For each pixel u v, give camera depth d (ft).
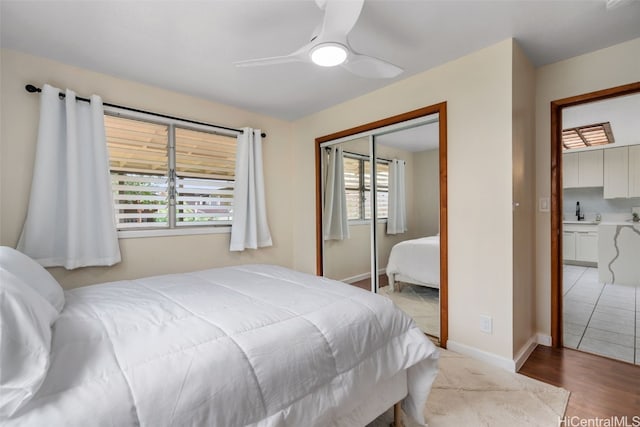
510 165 6.84
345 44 5.17
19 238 7.30
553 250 8.07
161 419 2.59
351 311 4.61
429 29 6.46
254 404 3.12
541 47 7.22
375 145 10.12
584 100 7.57
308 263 12.44
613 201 18.86
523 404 5.65
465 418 5.28
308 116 12.23
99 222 8.07
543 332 8.26
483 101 7.25
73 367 2.82
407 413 5.21
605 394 5.95
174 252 9.72
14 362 2.47
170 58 7.64
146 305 4.55
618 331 9.05
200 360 3.07
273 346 3.55
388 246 9.98
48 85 7.40
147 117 9.16
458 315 7.75
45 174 7.35
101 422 2.37
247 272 7.10
